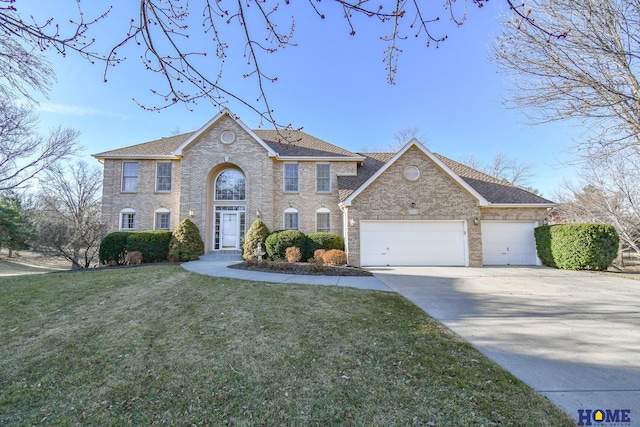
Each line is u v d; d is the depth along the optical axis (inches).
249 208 666.8
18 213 1129.4
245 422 112.9
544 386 132.7
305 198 694.5
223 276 389.4
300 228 684.1
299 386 135.9
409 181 566.3
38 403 131.5
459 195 563.2
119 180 688.4
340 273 431.8
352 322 218.5
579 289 343.9
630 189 549.6
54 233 581.6
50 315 245.0
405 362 156.8
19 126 501.0
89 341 194.1
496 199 595.8
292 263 496.7
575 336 194.9
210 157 676.1
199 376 147.1
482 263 548.4
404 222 564.1
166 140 791.1
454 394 126.6
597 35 269.1
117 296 293.6
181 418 116.9
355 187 637.3
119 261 575.2
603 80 283.7
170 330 207.6
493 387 131.6
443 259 554.9
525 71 304.5
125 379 147.5
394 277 419.8
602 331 204.4
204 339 191.0
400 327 209.8
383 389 131.7
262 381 140.9
